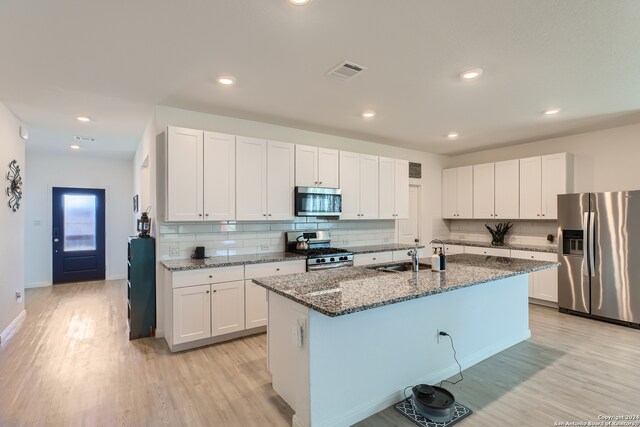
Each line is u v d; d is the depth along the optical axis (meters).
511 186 5.21
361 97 3.29
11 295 3.89
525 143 5.33
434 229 6.21
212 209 3.53
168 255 3.64
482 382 2.62
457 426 2.07
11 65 2.57
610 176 4.43
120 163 6.96
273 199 3.95
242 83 2.93
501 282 3.25
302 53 2.39
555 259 4.54
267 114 3.83
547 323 4.02
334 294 2.05
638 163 4.21
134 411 2.24
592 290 4.16
